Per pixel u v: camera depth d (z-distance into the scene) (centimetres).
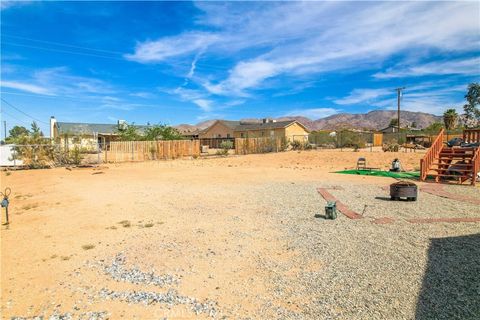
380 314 353
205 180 1460
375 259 507
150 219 769
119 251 559
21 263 509
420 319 341
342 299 387
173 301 390
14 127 4572
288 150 3953
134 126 3666
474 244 568
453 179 1368
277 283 434
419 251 538
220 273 468
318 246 571
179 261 513
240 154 3472
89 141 3212
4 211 859
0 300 395
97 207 899
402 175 1555
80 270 482
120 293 411
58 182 1420
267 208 874
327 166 2127
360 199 984
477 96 4784
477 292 395
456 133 3862
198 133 6675
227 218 772
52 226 714
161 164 2434
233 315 358
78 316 359
